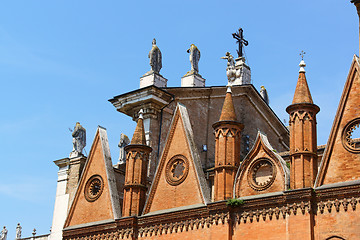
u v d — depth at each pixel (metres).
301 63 39.66
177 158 44.75
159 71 54.94
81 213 48.62
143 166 46.19
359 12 38.56
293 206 36.59
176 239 41.88
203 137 54.47
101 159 49.16
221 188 40.44
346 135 36.75
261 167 40.12
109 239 45.38
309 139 37.72
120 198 50.19
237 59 58.38
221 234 39.28
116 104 54.31
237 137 41.72
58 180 55.91
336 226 35.06
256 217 38.34
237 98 56.12
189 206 42.31
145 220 43.88
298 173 37.28
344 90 37.53
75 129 56.34
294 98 38.81
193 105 54.62
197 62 57.81
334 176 36.34
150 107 51.94
